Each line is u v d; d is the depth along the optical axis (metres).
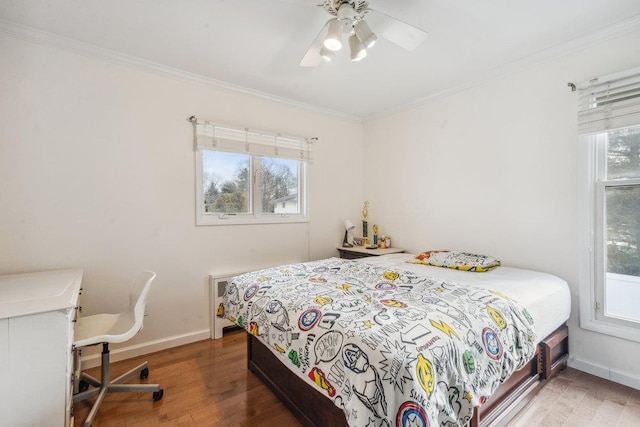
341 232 3.71
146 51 2.22
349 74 2.60
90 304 2.20
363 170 3.88
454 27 1.93
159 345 2.46
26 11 1.75
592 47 2.04
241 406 1.74
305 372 1.28
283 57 2.30
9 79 1.92
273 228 3.14
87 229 2.18
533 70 2.33
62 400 1.30
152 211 2.45
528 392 1.70
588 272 2.08
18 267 1.96
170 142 2.52
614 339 1.99
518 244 2.46
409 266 2.52
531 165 2.37
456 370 1.12
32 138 1.99
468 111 2.78
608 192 2.03
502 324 1.41
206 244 2.72
